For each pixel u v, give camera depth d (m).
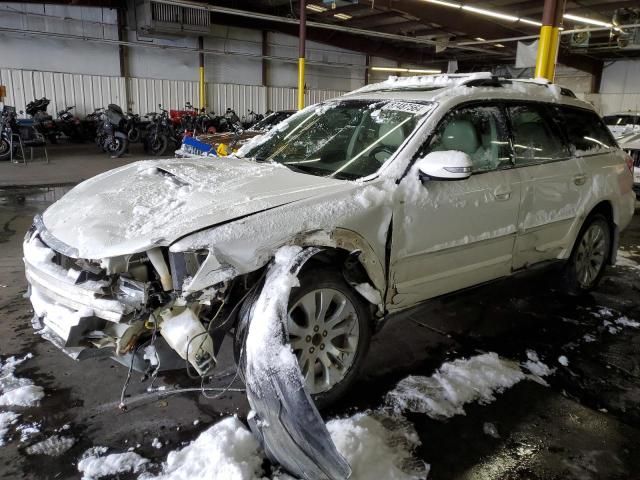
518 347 3.28
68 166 11.09
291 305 2.27
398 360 3.05
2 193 8.05
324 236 2.30
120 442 2.22
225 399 2.57
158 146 14.40
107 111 13.07
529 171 3.31
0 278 4.16
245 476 1.99
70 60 16.73
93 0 16.25
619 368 3.06
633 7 14.02
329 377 2.46
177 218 2.21
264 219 2.20
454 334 3.44
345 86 23.69
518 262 3.35
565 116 3.79
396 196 2.59
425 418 2.48
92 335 2.09
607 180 3.91
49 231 2.40
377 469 2.07
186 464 2.04
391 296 2.67
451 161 2.54
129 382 2.69
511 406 2.62
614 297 4.23
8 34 15.56
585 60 22.16
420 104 3.04
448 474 2.12
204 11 17.34
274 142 3.57
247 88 20.75
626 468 2.20
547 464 2.20
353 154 3.04
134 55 17.95
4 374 2.72
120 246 2.06
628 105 22.39
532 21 14.09
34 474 2.02
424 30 19.08
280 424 1.95
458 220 2.86
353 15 17.64
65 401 2.51
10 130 11.08
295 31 20.42
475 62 25.08
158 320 2.06
